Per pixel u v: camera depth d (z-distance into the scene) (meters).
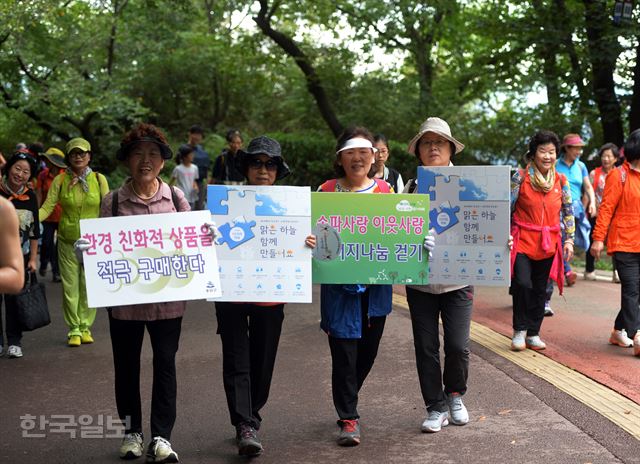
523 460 4.89
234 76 29.02
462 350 5.53
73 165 8.30
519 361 7.32
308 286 5.09
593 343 8.11
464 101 23.28
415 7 20.56
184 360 7.58
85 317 8.51
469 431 5.47
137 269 4.80
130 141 4.92
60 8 16.88
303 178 22.34
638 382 6.64
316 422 5.74
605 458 4.89
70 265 8.38
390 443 5.27
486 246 5.41
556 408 5.91
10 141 25.16
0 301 7.97
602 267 14.58
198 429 5.61
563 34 18.33
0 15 13.43
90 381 6.93
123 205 4.98
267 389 5.32
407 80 23.23
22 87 19.42
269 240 5.09
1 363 7.61
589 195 11.88
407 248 5.21
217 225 5.07
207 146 26.08
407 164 20.95
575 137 11.52
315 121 25.09
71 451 5.22
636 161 7.67
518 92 20.58
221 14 26.95
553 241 7.71
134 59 22.61
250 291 5.07
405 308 10.10
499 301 10.59
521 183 7.72
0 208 3.43
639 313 7.74
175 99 29.62
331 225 5.18
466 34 22.11
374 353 5.52
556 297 10.95
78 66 20.00
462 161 22.47
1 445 5.33
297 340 8.34
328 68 22.75
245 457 5.05
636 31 16.20
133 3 21.62
